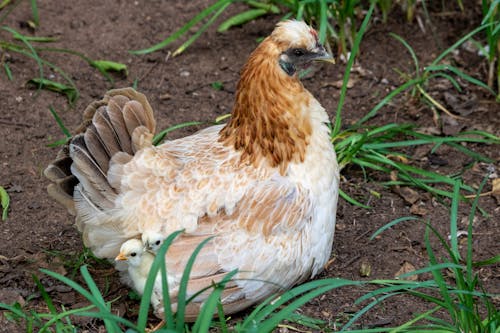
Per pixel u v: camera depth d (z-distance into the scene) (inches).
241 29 370.0
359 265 260.5
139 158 227.8
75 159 225.5
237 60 353.1
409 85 319.0
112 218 225.6
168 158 233.8
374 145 295.6
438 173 299.4
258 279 229.0
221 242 226.7
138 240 223.1
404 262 261.0
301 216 234.7
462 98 333.1
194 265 223.3
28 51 346.9
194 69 348.5
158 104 330.0
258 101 235.3
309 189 238.2
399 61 351.3
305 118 237.8
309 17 343.6
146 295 200.1
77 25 364.5
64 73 342.0
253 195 232.5
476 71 346.6
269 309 211.3
